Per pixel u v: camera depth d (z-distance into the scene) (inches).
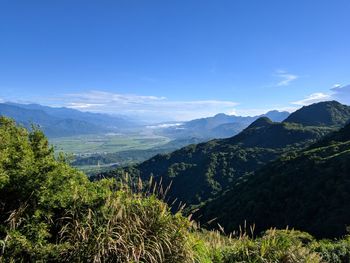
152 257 189.5
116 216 196.5
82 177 230.8
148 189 226.7
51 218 198.1
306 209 1544.0
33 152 202.7
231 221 1747.0
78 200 204.7
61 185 199.5
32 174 185.9
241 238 254.4
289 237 261.1
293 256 237.6
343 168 1611.7
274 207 1710.1
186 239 210.8
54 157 218.7
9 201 186.5
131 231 196.5
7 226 177.9
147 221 208.5
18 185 183.6
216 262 232.2
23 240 171.0
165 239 203.2
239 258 236.5
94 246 183.3
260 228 1644.9
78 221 195.3
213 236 252.8
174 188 3550.7
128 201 213.8
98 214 201.2
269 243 244.4
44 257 175.3
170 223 211.9
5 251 168.4
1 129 219.5
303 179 1770.4
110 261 185.8
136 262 185.2
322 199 1546.5
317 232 1357.0
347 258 362.0
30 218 182.7
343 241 430.0
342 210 1374.3
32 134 219.8
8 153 187.6
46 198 187.9
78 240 188.2
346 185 1496.1
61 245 180.4
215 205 2139.5
